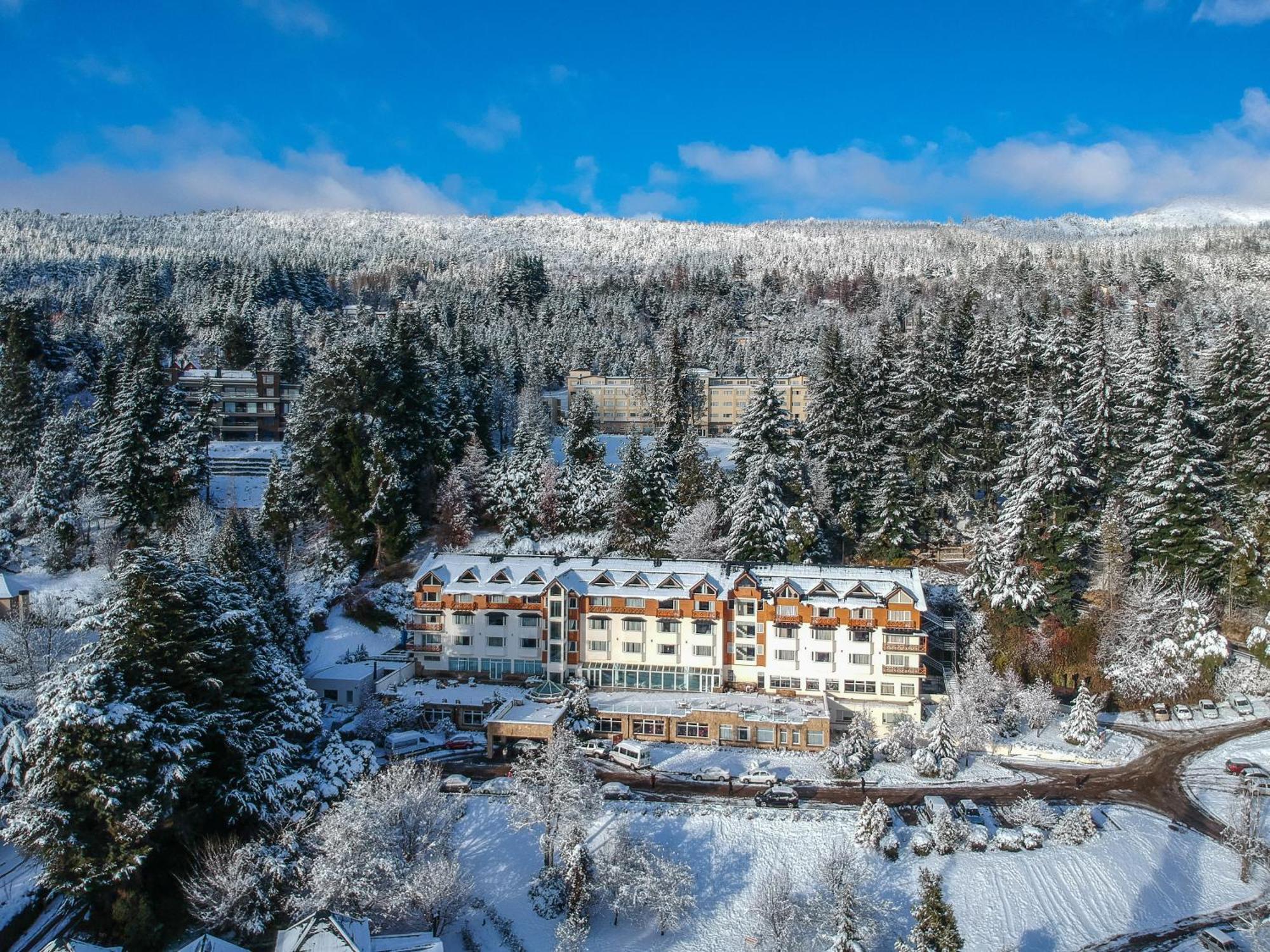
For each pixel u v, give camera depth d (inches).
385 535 3078.2
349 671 2472.9
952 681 2501.2
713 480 3196.4
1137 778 2096.5
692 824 1843.0
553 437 4648.1
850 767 2075.5
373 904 1494.8
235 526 2529.5
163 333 5137.8
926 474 3186.5
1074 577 2775.6
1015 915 1605.6
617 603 2495.1
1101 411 2930.6
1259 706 2463.1
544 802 1685.5
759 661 2470.5
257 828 1665.8
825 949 1494.8
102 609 1663.4
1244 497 2768.2
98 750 1451.8
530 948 1520.7
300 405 3376.0
